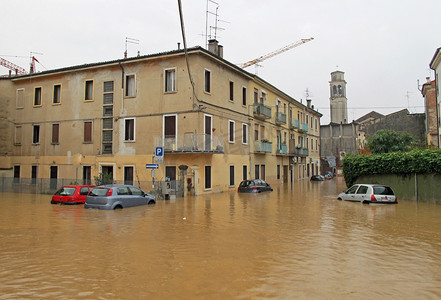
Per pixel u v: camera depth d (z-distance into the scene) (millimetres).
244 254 7664
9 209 15945
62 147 27859
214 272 6320
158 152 19234
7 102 30109
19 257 7344
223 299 5020
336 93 83875
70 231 10383
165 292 5293
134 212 14930
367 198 18609
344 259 7281
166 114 24219
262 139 33844
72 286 5559
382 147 34156
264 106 32938
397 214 14453
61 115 28078
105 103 26391
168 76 24578
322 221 12555
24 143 29594
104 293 5242
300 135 47438
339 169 63750
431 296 5180
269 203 19109
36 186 26188
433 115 35312
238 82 29625
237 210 15828
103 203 15625
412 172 19891
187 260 7137
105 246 8391
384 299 5051
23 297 5090
